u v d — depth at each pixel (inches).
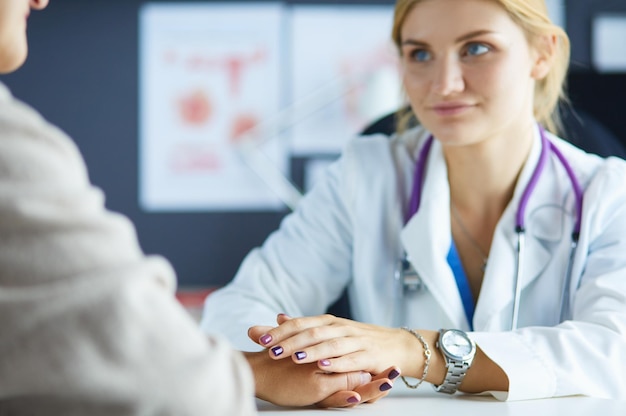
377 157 69.9
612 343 52.9
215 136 176.4
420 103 60.6
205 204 176.9
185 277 176.7
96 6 174.2
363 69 175.0
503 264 63.0
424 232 64.5
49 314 26.5
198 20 175.3
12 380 26.7
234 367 29.6
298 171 177.6
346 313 74.9
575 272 62.7
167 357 27.5
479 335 52.0
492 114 59.2
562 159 66.3
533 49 62.0
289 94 176.1
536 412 45.0
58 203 27.5
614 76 100.7
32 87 173.9
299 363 47.3
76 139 174.9
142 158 175.8
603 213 63.2
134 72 175.3
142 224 176.2
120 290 27.0
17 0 32.3
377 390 47.2
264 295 66.3
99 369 26.7
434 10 58.5
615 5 172.4
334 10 175.0
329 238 69.1
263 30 175.5
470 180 64.9
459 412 45.0
